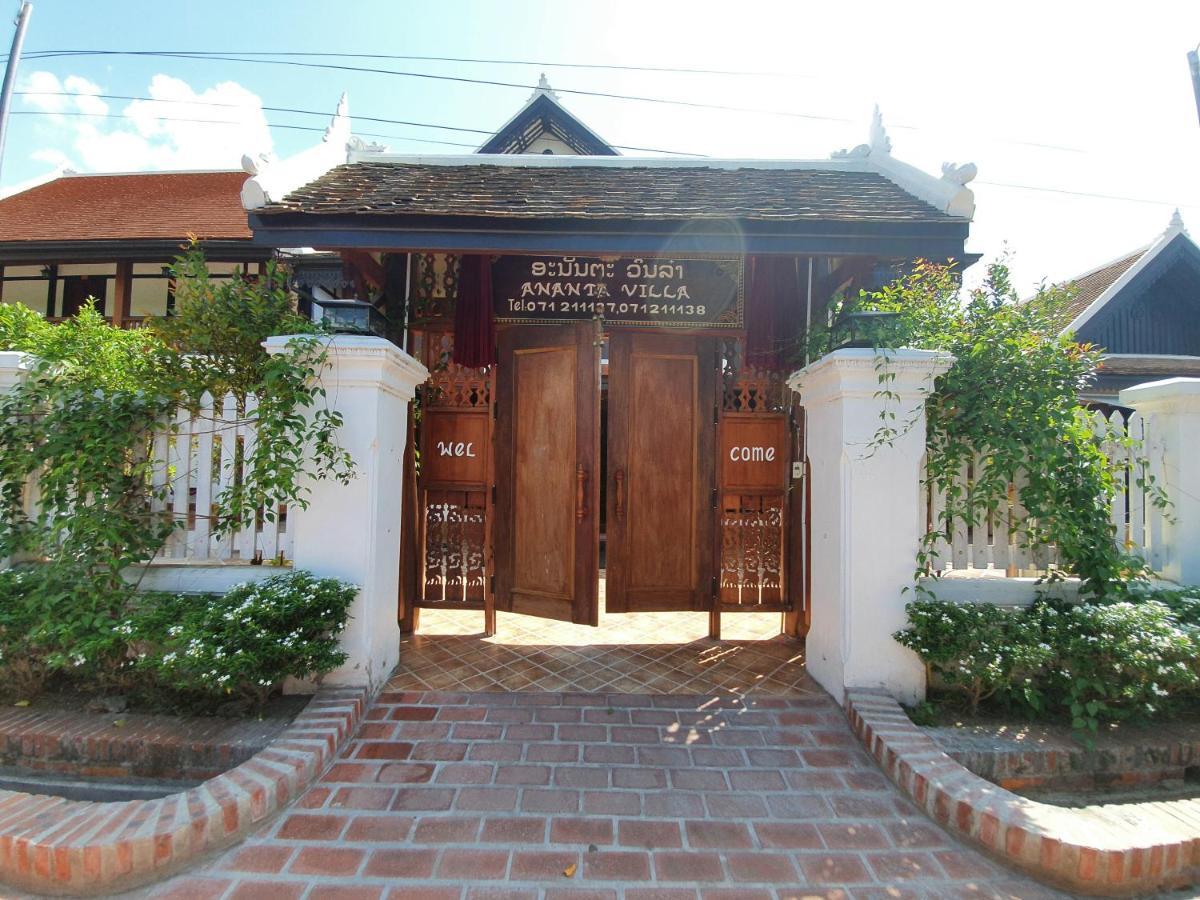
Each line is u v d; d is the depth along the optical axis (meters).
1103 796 2.87
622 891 2.13
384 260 4.73
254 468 3.47
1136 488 3.89
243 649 2.90
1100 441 3.81
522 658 4.15
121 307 10.36
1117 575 3.41
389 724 3.19
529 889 2.13
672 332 4.80
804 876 2.22
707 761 2.91
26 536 3.46
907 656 3.41
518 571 4.84
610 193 4.61
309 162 4.61
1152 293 11.31
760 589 4.77
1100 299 11.02
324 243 3.92
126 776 2.89
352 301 3.69
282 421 3.26
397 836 2.38
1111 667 2.98
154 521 3.61
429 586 4.79
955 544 3.79
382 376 3.48
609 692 3.61
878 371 3.40
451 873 2.20
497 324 4.83
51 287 11.04
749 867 2.26
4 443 3.48
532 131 10.55
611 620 5.11
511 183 4.86
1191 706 3.24
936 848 2.38
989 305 3.82
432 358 4.82
